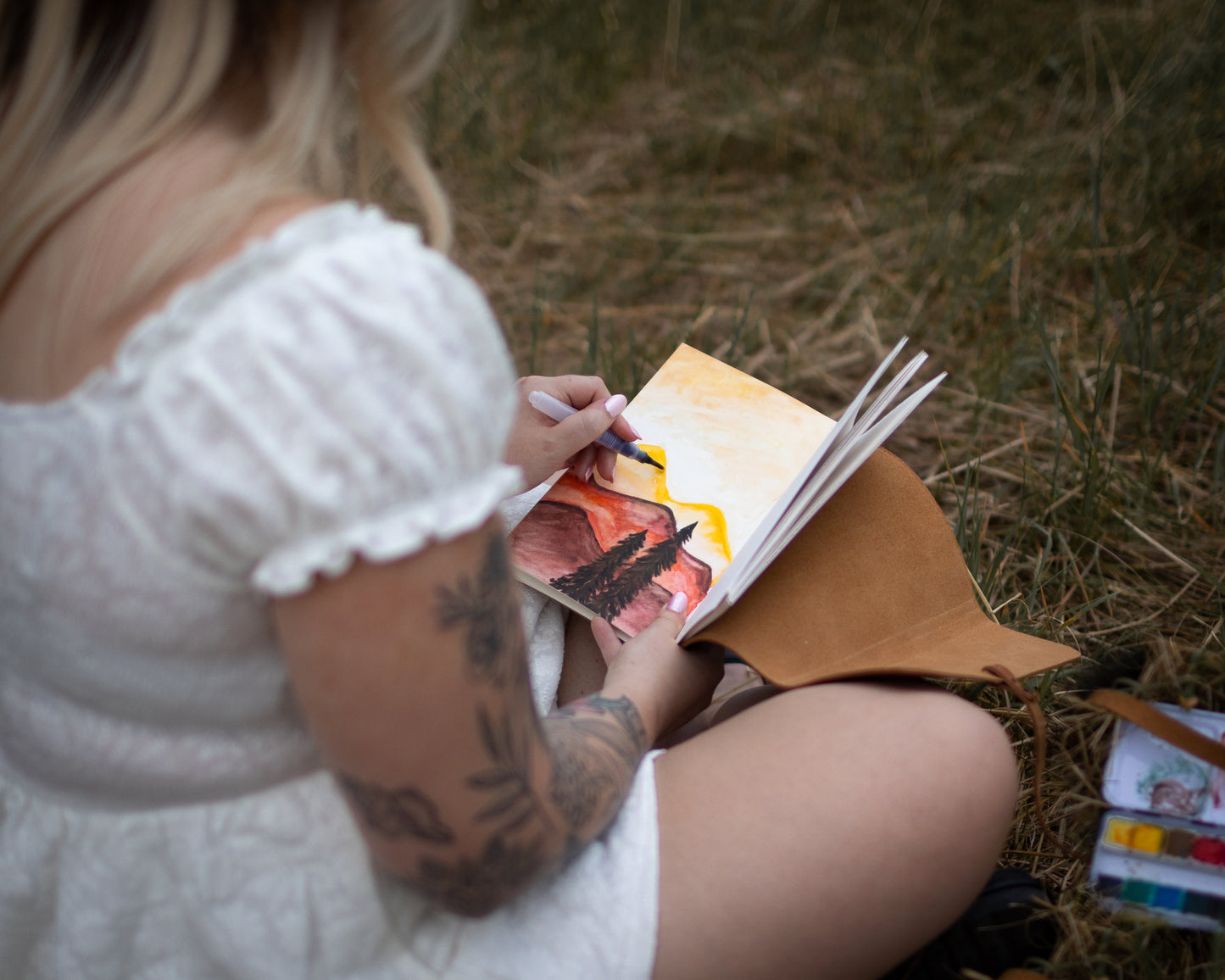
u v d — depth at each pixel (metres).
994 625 1.07
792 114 2.84
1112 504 1.63
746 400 1.30
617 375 1.93
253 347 0.57
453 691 0.62
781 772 0.87
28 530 0.61
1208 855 0.99
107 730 0.68
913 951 0.90
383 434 0.58
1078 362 1.91
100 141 0.62
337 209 0.60
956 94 2.82
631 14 3.26
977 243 2.25
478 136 2.76
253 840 0.73
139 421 0.57
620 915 0.81
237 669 0.65
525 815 0.69
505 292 2.30
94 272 0.61
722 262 2.39
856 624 1.04
